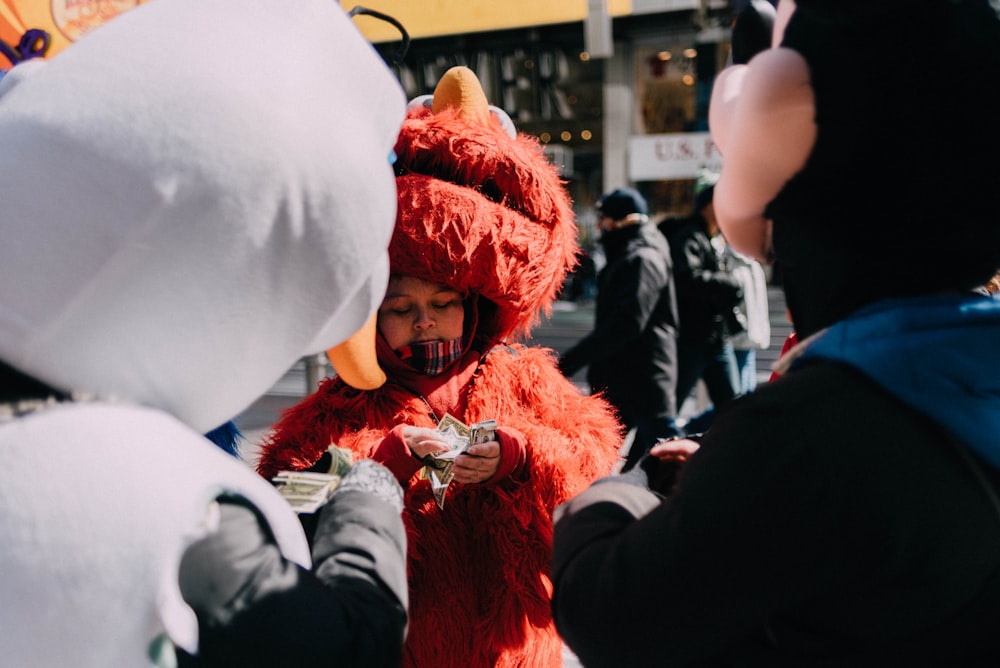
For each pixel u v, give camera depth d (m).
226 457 0.83
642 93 12.90
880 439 0.77
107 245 0.73
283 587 0.79
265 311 0.80
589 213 13.91
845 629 0.81
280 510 0.83
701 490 0.81
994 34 0.77
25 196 0.72
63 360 0.75
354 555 0.90
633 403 3.62
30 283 0.73
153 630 0.73
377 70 0.87
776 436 0.79
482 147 1.48
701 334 4.04
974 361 0.79
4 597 0.70
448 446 1.39
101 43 0.78
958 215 0.81
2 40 1.96
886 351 0.79
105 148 0.72
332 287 0.82
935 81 0.77
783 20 0.87
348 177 0.79
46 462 0.71
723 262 4.05
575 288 13.27
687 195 13.42
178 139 0.72
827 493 0.76
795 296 0.94
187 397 0.82
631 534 0.86
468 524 1.53
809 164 0.83
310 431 1.49
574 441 1.59
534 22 9.15
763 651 0.86
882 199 0.82
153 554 0.71
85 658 0.71
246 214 0.74
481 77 12.38
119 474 0.71
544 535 1.50
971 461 0.77
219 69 0.75
